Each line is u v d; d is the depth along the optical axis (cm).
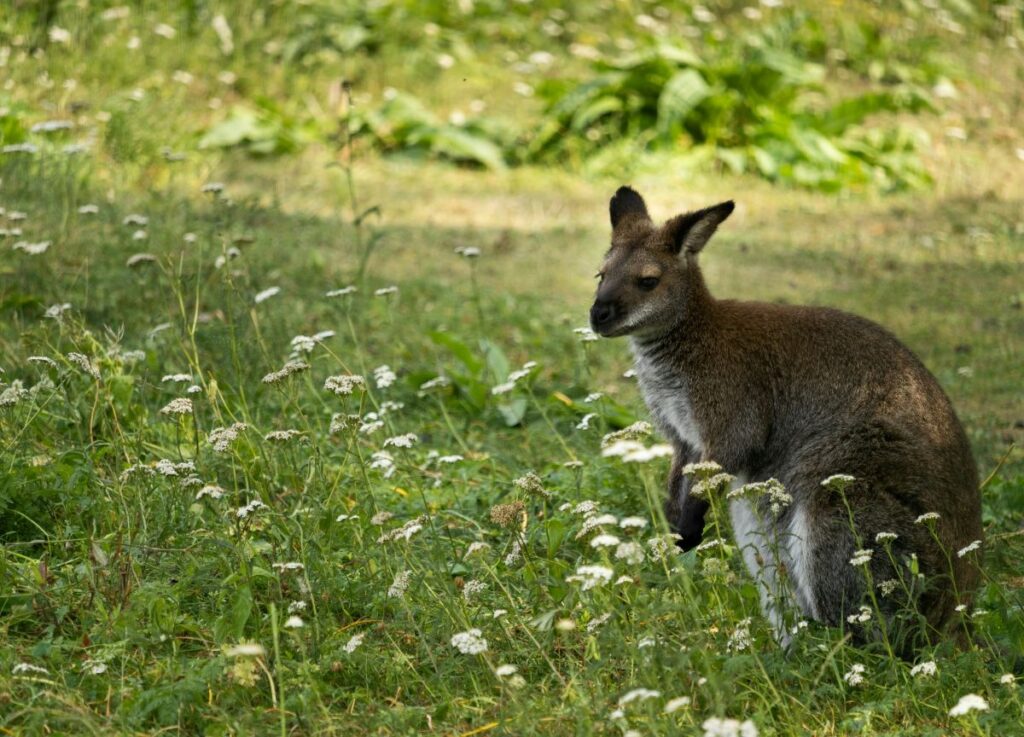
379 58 2562
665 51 2312
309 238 1770
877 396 845
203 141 2125
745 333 913
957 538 808
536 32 2791
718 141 2305
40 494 877
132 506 866
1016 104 2603
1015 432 1280
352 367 1320
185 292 1296
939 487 805
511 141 2336
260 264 1516
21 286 1296
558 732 670
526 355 1459
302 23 2606
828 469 834
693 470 763
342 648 744
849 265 1836
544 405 1277
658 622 731
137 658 731
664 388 947
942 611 794
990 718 690
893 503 797
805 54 2702
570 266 1802
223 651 705
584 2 2902
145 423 1007
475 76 2569
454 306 1576
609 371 1441
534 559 881
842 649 746
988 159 2378
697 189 2159
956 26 2828
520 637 789
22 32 2225
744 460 905
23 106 1934
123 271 1373
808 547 814
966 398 1387
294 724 684
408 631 778
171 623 751
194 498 869
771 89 2336
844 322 895
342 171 2159
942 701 724
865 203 2166
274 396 1165
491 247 1856
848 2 2931
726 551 888
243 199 1680
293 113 2344
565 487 1034
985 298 1720
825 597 806
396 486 1039
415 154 2273
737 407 906
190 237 1327
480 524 983
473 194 2127
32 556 853
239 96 2378
